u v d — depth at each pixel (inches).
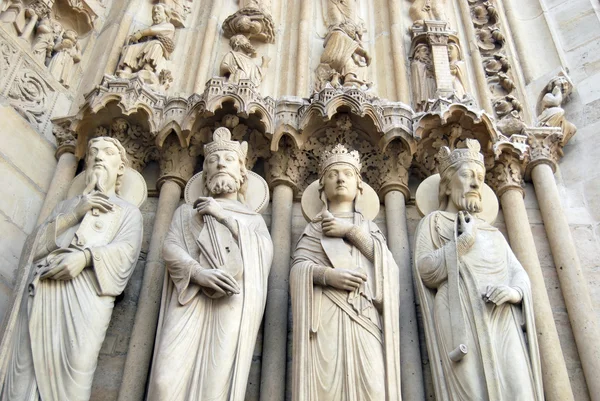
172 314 151.8
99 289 157.2
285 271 180.7
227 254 156.7
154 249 182.9
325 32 249.1
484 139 201.0
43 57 222.8
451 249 161.6
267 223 195.9
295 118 204.1
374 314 154.1
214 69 231.1
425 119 198.5
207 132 202.4
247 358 147.4
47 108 213.6
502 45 249.8
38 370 143.5
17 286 155.4
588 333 172.2
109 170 181.3
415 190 204.7
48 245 160.2
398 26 247.0
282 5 258.4
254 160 204.1
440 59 228.8
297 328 151.4
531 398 142.6
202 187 185.5
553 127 213.8
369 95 204.7
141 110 199.8
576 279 182.1
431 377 165.8
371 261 162.1
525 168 208.5
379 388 143.3
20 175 193.6
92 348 150.8
